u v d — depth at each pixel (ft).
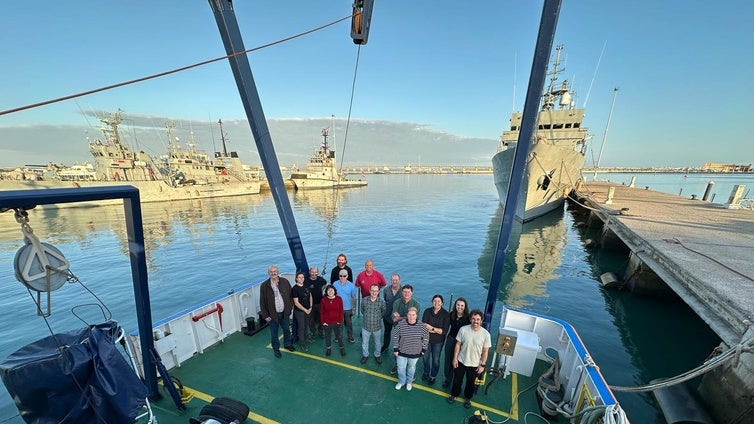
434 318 15.44
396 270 44.70
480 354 13.93
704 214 51.80
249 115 17.75
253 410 14.48
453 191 192.44
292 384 16.20
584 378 13.37
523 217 72.23
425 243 60.08
